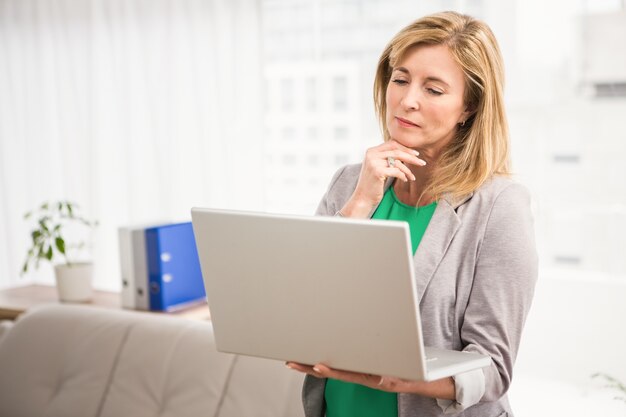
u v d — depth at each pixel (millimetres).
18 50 3586
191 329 2129
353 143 3383
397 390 1087
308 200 3352
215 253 1103
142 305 2664
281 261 1046
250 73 2945
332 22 3182
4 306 2859
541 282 2877
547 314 2877
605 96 7316
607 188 7527
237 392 1916
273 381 1887
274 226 1034
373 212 1360
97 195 3387
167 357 2078
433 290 1201
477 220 1209
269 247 1049
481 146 1236
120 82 3281
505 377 1143
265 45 3033
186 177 3150
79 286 2879
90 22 3311
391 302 974
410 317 966
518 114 6941
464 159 1253
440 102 1214
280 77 3350
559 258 7590
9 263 3752
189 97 3111
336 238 988
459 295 1201
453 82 1212
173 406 1992
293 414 1820
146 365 2088
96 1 3297
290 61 3322
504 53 3947
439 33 1205
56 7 3414
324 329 1045
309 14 3209
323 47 3240
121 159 3348
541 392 2750
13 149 3697
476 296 1182
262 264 1065
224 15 2969
